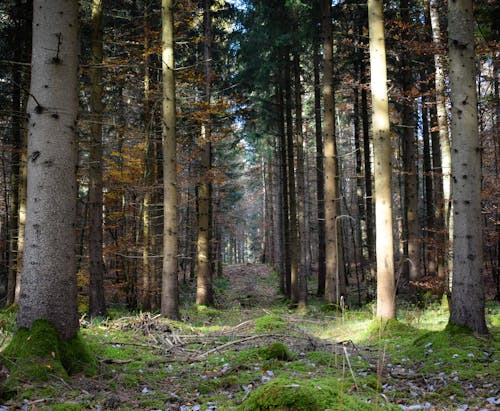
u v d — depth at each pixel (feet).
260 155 115.34
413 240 52.44
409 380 17.81
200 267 56.75
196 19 58.03
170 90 37.81
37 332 16.11
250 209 200.13
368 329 31.58
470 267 23.07
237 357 21.59
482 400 14.55
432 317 39.40
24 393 13.80
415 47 40.68
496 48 35.45
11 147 44.04
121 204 59.47
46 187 16.89
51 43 17.24
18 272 41.68
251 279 117.19
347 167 109.60
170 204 37.63
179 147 60.90
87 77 47.14
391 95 44.98
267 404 8.77
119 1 50.11
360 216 62.13
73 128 17.71
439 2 43.29
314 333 34.45
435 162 57.52
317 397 9.21
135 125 54.80
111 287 58.85
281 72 63.31
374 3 32.94
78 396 14.23
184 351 24.79
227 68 65.26
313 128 101.71
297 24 54.08
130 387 16.22
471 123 23.54
